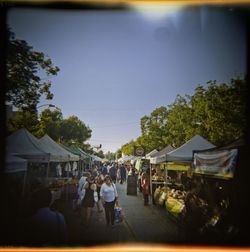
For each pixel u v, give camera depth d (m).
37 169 10.41
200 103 11.07
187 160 9.84
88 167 22.30
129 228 7.58
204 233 5.63
